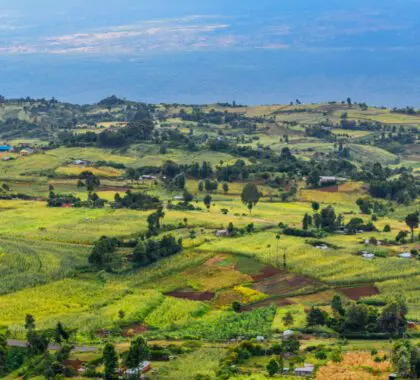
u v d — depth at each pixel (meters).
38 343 159.62
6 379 148.00
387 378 144.38
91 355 159.00
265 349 162.00
